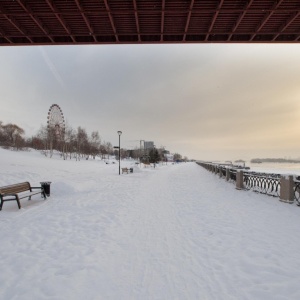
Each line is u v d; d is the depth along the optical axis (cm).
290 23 1070
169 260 444
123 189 1470
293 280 370
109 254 471
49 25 1146
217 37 1250
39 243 527
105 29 1175
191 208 898
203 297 329
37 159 4253
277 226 640
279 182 1022
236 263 429
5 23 1118
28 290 348
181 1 963
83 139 8181
